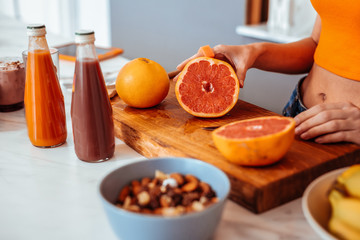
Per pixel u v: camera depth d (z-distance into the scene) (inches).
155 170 29.6
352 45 41.9
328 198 25.7
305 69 53.2
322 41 46.0
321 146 34.8
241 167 31.3
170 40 129.8
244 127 32.0
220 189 27.3
